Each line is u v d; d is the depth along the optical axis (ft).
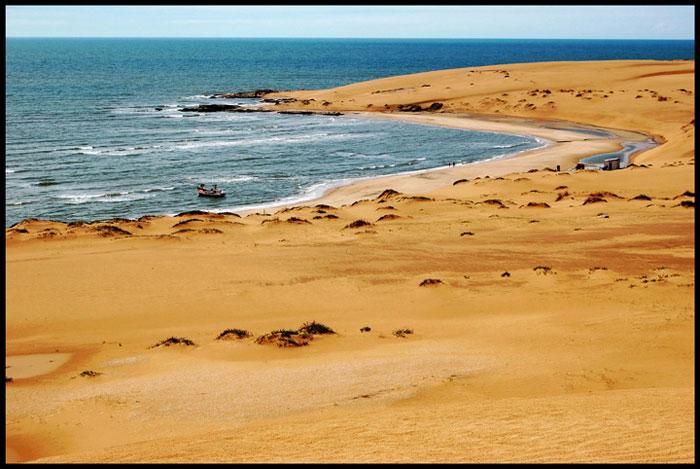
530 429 40.70
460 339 76.69
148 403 60.18
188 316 90.63
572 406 47.34
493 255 114.93
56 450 51.96
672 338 71.20
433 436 40.45
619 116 331.36
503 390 59.06
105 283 102.47
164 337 82.38
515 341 74.02
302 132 312.91
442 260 112.68
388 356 70.18
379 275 105.91
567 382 60.13
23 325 87.15
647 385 58.80
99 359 75.20
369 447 38.70
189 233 130.31
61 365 73.82
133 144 271.69
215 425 54.03
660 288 91.71
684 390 53.26
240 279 104.42
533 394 57.67
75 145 264.72
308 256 116.16
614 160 217.36
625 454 34.40
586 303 88.58
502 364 65.87
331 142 285.84
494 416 45.14
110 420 56.90
